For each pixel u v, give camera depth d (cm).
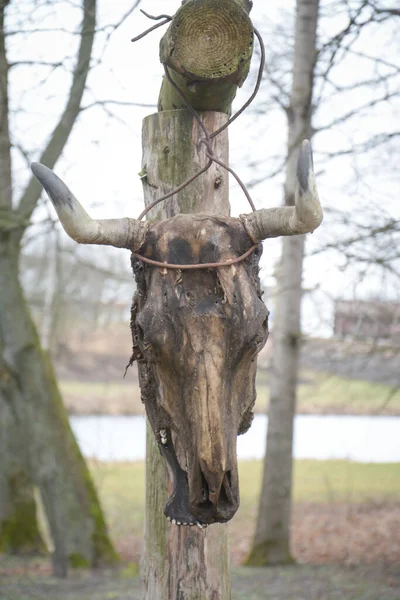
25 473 1138
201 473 246
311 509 1364
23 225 939
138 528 1255
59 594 846
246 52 317
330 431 2233
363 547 1109
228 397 254
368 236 799
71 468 1020
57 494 1003
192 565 355
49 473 1008
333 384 1723
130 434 2242
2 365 1034
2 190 969
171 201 355
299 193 245
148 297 265
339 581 909
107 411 2652
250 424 288
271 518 1067
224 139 359
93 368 3212
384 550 1083
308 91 921
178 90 325
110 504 1426
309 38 923
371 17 688
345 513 1324
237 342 255
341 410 2475
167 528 360
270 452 1085
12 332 1021
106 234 263
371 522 1254
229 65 318
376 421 2464
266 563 1049
